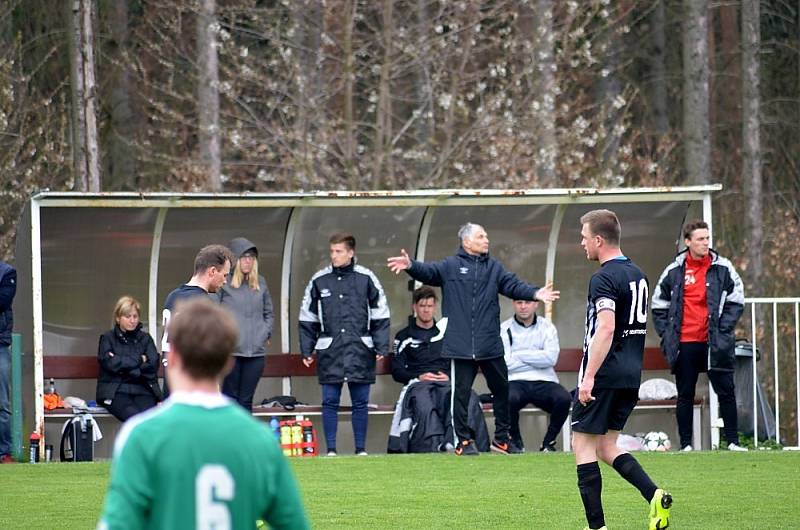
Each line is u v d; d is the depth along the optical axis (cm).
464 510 2655
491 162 7444
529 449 4594
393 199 4197
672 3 8988
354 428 4059
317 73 7538
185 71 8131
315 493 2917
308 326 4050
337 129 7756
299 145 7406
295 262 4594
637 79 9562
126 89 8138
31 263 3941
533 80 7631
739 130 9494
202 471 1130
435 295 4312
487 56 8344
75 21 5434
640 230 4588
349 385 4066
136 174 8244
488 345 3706
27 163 6788
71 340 4428
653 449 4291
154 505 1131
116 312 4125
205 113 7275
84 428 3934
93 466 3488
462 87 7750
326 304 4022
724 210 8712
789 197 9262
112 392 4088
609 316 2303
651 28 9462
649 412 4569
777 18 9344
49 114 6719
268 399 4428
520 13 8356
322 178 7400
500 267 3744
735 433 3953
